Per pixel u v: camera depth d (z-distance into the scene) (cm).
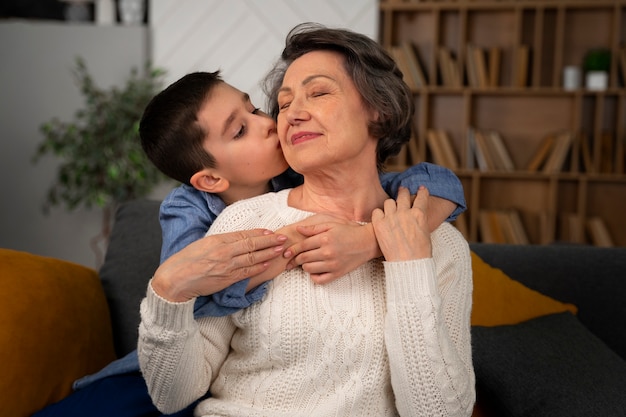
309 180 125
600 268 205
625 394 159
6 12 499
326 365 116
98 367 180
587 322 201
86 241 489
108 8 484
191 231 130
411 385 114
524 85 478
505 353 167
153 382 116
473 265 195
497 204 504
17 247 489
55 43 476
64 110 478
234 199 140
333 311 117
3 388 152
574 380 162
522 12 485
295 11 479
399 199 125
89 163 437
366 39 121
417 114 498
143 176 429
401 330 114
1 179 486
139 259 202
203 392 122
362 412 118
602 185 489
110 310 197
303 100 118
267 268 115
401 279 115
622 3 460
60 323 170
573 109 485
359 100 120
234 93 133
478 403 167
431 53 500
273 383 118
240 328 122
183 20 484
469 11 493
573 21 485
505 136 497
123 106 434
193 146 130
